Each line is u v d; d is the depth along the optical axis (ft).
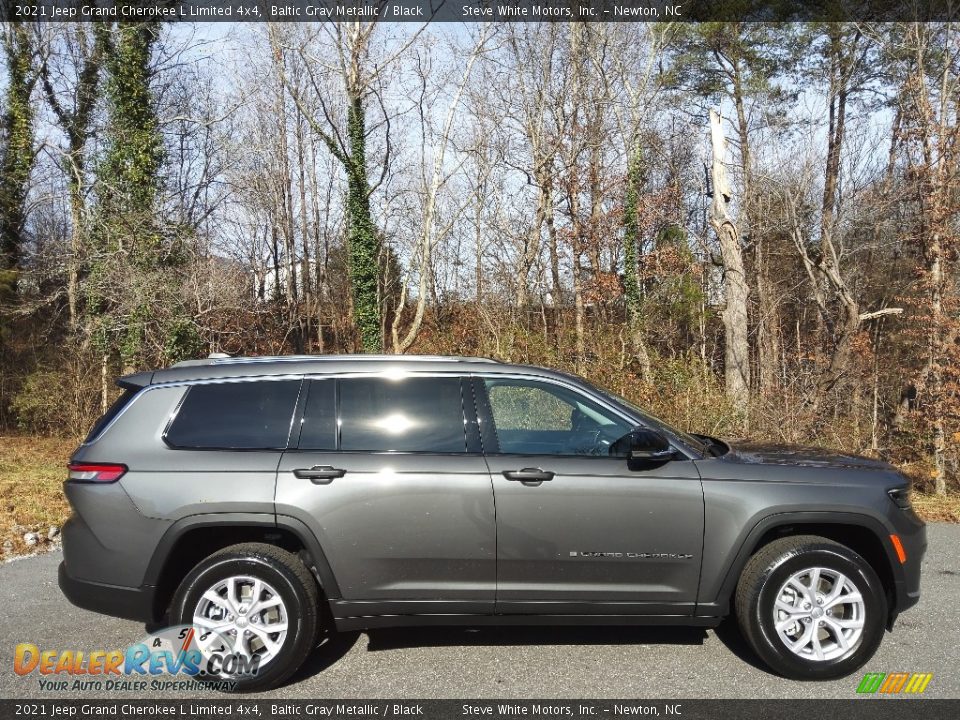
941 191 57.82
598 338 52.80
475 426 13.44
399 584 12.85
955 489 51.98
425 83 65.36
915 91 61.26
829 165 86.58
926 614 16.11
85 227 58.49
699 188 94.84
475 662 13.64
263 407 13.44
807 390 46.52
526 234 87.81
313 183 104.94
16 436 58.44
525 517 12.80
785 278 93.35
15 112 72.74
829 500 13.02
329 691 12.55
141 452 12.98
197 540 13.30
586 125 85.92
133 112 55.21
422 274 70.03
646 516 12.88
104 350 56.18
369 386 13.64
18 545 22.18
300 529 12.64
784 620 12.88
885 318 83.20
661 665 13.47
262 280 95.81
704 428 39.42
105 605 12.72
